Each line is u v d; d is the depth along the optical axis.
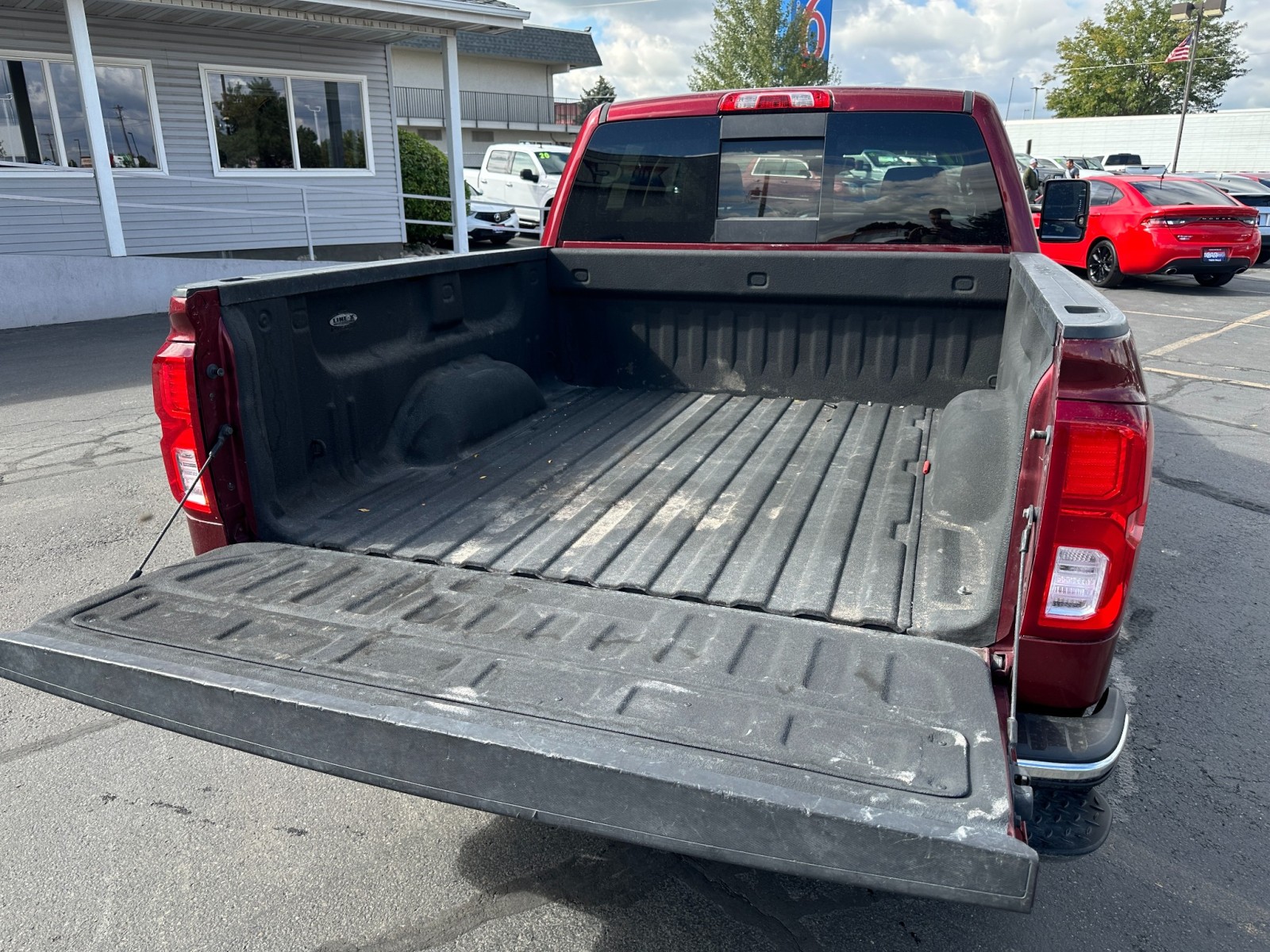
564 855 2.66
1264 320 11.77
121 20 13.59
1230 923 2.41
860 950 2.31
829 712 1.78
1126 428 1.77
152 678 1.92
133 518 5.16
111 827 2.75
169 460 2.53
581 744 1.65
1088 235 14.62
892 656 1.98
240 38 14.84
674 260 3.88
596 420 3.78
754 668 1.94
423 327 3.37
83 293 11.73
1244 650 3.82
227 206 15.28
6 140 13.10
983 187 3.49
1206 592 4.34
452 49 15.09
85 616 2.15
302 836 2.73
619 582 2.39
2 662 2.07
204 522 2.55
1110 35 56.00
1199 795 2.93
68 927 2.37
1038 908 2.46
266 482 2.63
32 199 12.45
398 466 3.24
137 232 14.38
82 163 13.79
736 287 3.82
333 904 2.46
